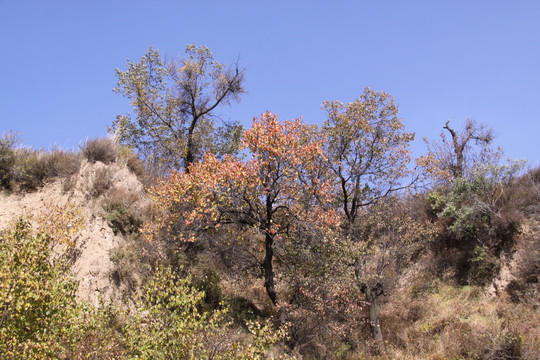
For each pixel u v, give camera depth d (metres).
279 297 15.72
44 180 15.66
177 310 8.61
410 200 21.69
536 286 15.16
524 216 17.53
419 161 16.83
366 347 14.63
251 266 14.99
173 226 14.95
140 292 9.38
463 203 19.19
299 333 13.87
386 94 17.09
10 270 7.84
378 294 15.77
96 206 15.08
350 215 17.14
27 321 7.57
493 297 16.25
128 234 15.04
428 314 16.08
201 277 15.20
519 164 19.53
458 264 18.58
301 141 16.17
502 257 17.11
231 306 14.58
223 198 13.01
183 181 13.66
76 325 7.85
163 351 7.80
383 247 17.41
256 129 13.62
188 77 21.11
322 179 16.08
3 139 15.98
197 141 21.84
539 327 13.26
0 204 14.66
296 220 14.03
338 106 17.12
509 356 12.27
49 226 12.77
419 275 18.75
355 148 16.88
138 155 19.84
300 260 14.45
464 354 13.26
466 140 24.84
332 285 13.91
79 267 12.98
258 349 8.51
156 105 22.09
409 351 14.17
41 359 7.16
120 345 8.28
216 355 8.06
